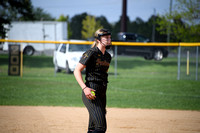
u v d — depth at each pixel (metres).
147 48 73.44
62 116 23.02
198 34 73.88
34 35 92.94
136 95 34.47
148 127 19.84
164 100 31.44
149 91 37.84
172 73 58.53
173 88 40.69
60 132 18.28
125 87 41.00
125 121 21.59
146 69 63.72
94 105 12.73
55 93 35.03
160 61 69.75
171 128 19.64
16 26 90.88
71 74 54.34
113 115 23.72
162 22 78.56
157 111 25.59
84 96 13.09
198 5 73.44
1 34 76.81
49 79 47.69
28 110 25.25
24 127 19.41
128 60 73.50
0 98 31.11
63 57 54.38
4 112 24.27
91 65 12.86
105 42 12.80
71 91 36.75
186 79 50.75
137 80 48.75
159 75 56.25
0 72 55.34
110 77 52.41
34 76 51.31
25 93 34.62
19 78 48.31
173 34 81.75
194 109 26.72
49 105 27.72
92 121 13.41
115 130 19.02
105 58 13.01
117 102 29.94
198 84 44.69
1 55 73.25
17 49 50.19
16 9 80.31
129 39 76.31
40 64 66.62
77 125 20.14
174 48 85.31
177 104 29.16
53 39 94.62
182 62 63.00
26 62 68.38
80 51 53.56
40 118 22.20
